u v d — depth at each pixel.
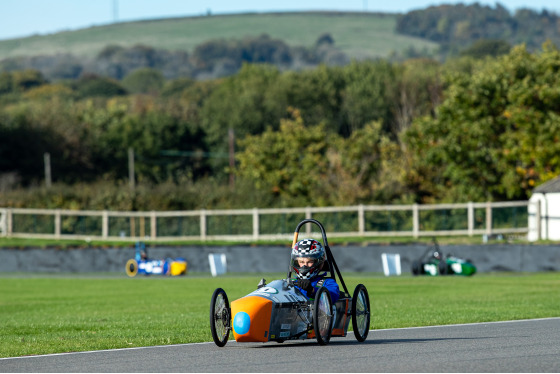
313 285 42.50
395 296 90.12
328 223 177.38
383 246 147.50
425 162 198.38
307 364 34.16
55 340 48.78
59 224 180.50
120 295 102.44
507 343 41.06
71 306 86.56
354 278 126.56
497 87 193.12
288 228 178.00
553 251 138.25
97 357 38.94
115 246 158.88
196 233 181.62
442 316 61.06
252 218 179.88
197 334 50.56
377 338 45.44
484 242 156.12
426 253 133.38
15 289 115.75
